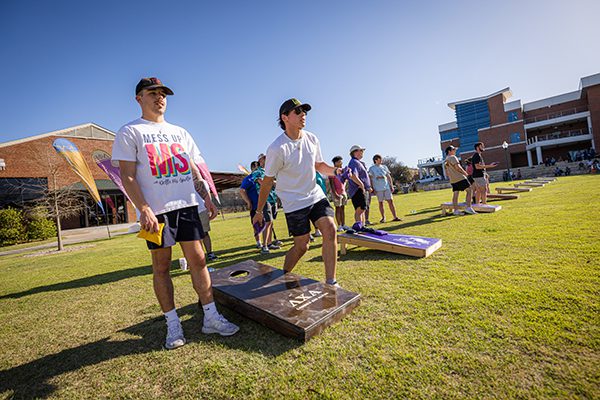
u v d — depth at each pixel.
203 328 2.14
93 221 22.72
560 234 3.87
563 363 1.42
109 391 1.58
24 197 18.42
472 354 1.56
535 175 36.50
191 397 1.46
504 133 46.44
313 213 2.60
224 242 7.34
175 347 1.96
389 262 3.51
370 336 1.83
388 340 1.76
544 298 2.09
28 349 2.18
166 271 2.09
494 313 1.96
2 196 17.98
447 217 6.89
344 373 1.50
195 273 2.13
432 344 1.68
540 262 2.87
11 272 5.99
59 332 2.45
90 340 2.23
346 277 3.05
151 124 2.17
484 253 3.42
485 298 2.20
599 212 5.14
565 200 7.34
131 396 1.52
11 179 18.44
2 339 2.40
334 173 2.97
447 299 2.25
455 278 2.70
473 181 7.48
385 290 2.58
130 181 1.95
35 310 3.10
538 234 4.01
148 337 2.18
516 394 1.26
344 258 3.96
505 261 3.03
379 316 2.09
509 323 1.82
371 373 1.48
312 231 7.10
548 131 45.94
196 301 2.86
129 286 3.76
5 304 3.46
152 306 2.89
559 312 1.88
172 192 2.09
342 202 6.87
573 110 43.22
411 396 1.30
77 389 1.63
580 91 41.56
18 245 14.72
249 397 1.41
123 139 2.00
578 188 10.30
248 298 2.24
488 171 47.66
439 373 1.43
